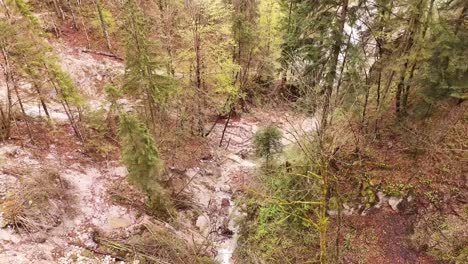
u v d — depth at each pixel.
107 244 16.64
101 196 19.16
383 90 18.89
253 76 31.05
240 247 18.39
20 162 18.59
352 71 16.19
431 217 15.79
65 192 18.17
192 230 19.28
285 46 24.61
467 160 16.27
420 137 17.19
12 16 19.81
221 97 26.17
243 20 26.61
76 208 17.91
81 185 19.25
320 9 15.37
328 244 16.48
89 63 28.39
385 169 17.41
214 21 23.94
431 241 15.37
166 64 20.50
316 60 16.47
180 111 24.55
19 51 18.19
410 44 16.06
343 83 16.77
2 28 16.98
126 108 25.11
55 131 21.16
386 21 15.64
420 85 16.42
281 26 27.78
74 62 27.83
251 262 17.44
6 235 15.02
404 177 16.91
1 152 18.64
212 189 22.42
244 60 29.67
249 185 21.59
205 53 23.14
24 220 15.72
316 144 11.55
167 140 23.28
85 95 24.88
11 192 16.66
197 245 18.27
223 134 26.06
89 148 21.66
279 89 28.06
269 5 28.94
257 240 18.30
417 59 15.13
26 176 17.67
